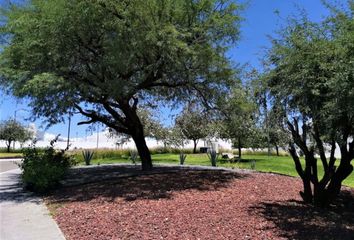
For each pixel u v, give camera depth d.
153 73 13.60
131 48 12.07
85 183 13.58
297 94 8.36
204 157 35.09
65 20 11.88
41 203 10.65
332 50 7.59
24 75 11.96
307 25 8.57
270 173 16.38
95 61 12.88
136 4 11.98
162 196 10.55
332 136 8.35
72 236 7.12
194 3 13.17
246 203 9.89
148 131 39.38
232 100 14.69
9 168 23.83
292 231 7.61
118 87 12.26
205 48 13.09
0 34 13.76
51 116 13.45
